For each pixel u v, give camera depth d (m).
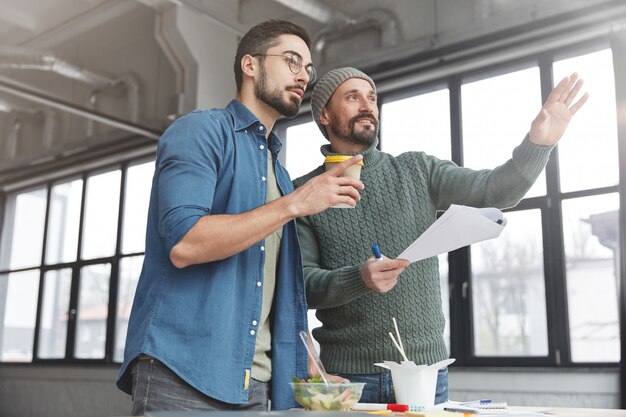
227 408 1.22
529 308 4.25
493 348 4.35
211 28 6.06
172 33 5.84
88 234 7.02
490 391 4.21
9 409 7.36
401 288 1.65
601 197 4.08
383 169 1.78
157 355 1.16
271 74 1.44
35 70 7.72
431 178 1.77
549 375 4.02
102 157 6.88
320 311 1.75
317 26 5.69
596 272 4.04
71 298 7.02
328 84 1.84
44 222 7.59
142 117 6.57
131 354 1.19
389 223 1.71
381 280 1.44
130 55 6.86
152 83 6.58
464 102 4.78
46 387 7.02
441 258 4.66
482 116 4.67
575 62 4.35
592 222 4.09
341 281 1.53
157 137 6.12
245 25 5.48
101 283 6.81
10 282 7.91
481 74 4.73
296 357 1.40
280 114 1.48
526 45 4.45
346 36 5.48
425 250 1.34
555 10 4.35
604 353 3.94
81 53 7.34
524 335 4.24
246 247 1.17
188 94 5.91
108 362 6.51
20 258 7.87
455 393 4.35
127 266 6.57
